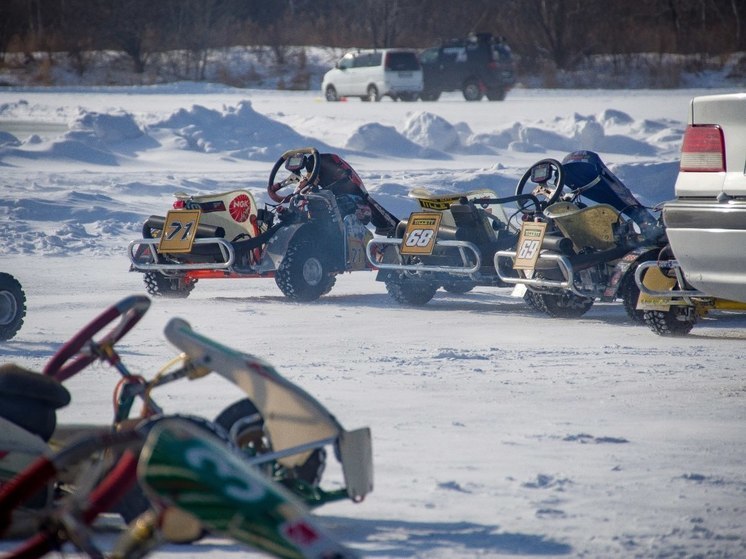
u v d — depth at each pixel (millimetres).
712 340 31625
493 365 26875
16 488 8391
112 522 14648
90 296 40438
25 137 102812
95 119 97188
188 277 42250
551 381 24719
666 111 132875
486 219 39188
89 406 21562
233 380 13781
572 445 18719
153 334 31531
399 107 142875
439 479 16453
